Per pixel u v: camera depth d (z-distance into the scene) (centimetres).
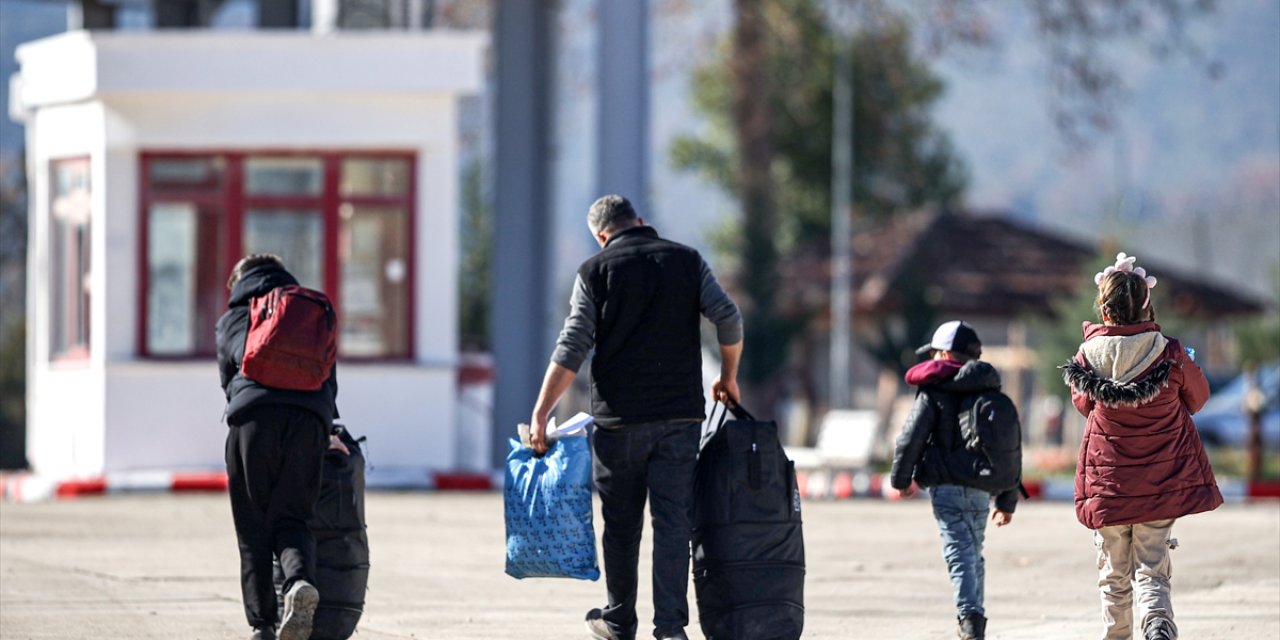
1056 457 10725
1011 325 17512
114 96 6919
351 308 7050
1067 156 16075
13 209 16362
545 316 8888
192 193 7000
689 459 2933
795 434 16262
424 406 7056
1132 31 15700
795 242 19875
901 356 14612
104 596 3891
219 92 6900
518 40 8562
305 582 2770
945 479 3067
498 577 4319
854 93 19138
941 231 18838
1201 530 5369
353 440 3064
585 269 2973
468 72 6975
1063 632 3497
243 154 6981
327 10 7931
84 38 6925
